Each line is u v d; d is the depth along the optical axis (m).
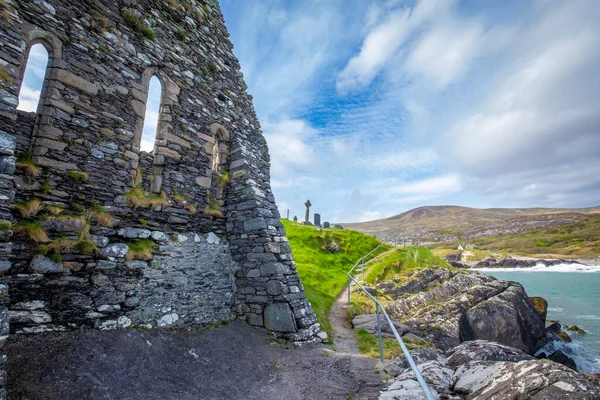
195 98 9.71
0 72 4.96
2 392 3.96
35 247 5.61
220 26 11.32
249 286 9.70
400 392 5.45
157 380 5.79
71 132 6.49
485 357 6.68
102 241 6.67
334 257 24.36
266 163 12.22
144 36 8.26
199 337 7.83
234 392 6.22
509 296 18.09
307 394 6.43
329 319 12.43
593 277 55.56
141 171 8.01
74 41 6.68
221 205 10.35
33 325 5.42
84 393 4.78
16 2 5.79
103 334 6.19
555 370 4.26
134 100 7.79
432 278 19.98
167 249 8.12
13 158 4.71
